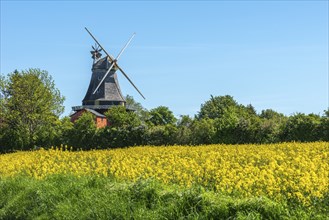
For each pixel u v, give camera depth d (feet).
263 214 28.66
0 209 41.27
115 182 40.22
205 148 85.51
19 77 168.35
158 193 34.73
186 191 33.04
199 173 47.88
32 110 165.78
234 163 56.80
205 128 112.57
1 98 166.61
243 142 107.45
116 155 76.95
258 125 107.55
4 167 69.10
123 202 34.17
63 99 173.17
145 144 118.11
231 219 28.73
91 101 244.42
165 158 65.87
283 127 104.17
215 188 41.88
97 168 58.23
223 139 109.40
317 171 46.68
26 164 67.87
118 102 245.45
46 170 61.16
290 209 30.09
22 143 129.70
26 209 39.27
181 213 30.60
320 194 34.35
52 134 128.67
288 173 43.29
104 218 33.04
